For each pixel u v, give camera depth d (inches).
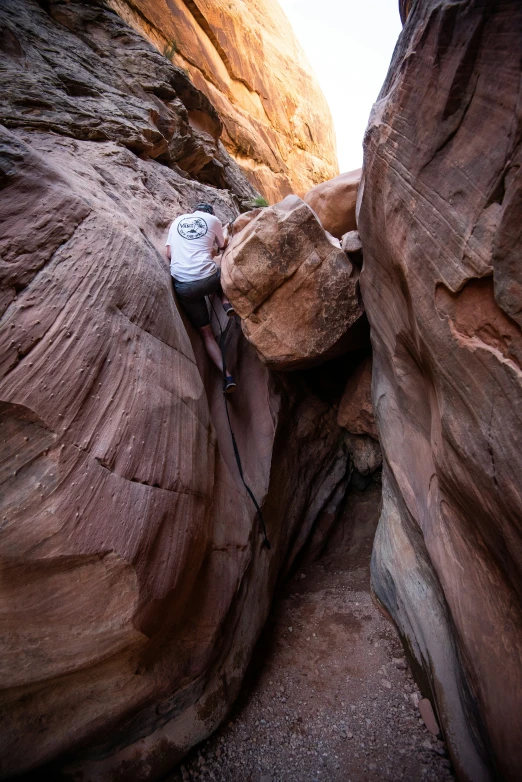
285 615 143.3
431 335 71.2
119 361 89.4
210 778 93.8
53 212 93.7
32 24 227.0
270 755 98.7
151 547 80.0
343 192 143.0
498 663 71.4
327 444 180.4
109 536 73.6
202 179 317.4
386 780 91.7
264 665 123.2
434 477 95.0
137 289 104.2
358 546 177.3
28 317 78.0
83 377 80.4
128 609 75.5
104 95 221.8
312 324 129.3
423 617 108.7
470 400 63.8
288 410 163.8
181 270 134.1
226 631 108.7
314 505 172.6
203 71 640.4
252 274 124.6
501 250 51.4
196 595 99.7
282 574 157.0
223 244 144.3
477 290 59.1
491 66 52.3
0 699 74.4
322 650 128.0
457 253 61.1
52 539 68.7
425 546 103.0
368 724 104.4
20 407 70.3
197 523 96.3
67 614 72.5
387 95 86.2
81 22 263.3
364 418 167.3
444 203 63.5
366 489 192.5
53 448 72.3
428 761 93.9
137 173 183.2
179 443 97.1
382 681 115.6
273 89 837.8
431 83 63.8
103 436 79.6
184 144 275.1
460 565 83.4
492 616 73.6
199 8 645.9
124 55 267.3
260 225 122.9
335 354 144.4
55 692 79.5
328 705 110.3
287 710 109.5
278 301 127.6
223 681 104.9
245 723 105.9
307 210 122.1
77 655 75.1
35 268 84.2
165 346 107.6
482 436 61.4
